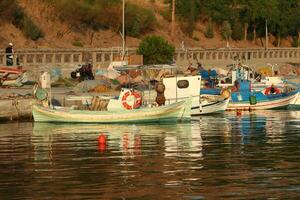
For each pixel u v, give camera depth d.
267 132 86.19
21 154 69.19
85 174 58.72
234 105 116.12
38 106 95.62
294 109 119.38
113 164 63.22
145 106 97.06
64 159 66.12
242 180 55.97
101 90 114.75
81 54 156.62
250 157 66.56
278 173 58.56
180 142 77.19
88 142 77.44
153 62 155.12
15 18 177.00
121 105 95.31
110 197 51.00
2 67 124.19
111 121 94.75
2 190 53.28
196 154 68.50
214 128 90.81
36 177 57.66
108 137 81.56
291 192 51.97
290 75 165.00
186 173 58.91
